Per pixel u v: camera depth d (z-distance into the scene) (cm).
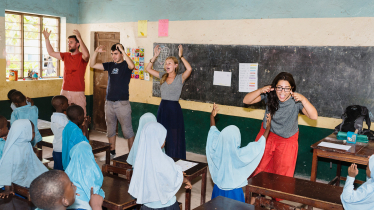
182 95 534
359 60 388
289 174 329
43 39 604
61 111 352
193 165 310
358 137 361
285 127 321
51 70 626
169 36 535
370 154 311
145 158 235
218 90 497
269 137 337
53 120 335
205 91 510
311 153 432
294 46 427
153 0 546
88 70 651
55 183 151
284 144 326
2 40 530
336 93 407
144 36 564
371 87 384
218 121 504
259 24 452
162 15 540
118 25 594
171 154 445
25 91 571
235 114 487
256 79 461
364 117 379
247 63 465
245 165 281
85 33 638
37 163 292
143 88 580
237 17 469
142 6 560
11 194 239
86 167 217
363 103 391
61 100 348
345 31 394
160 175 235
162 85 446
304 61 422
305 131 434
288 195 230
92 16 624
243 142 485
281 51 437
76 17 641
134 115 598
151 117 308
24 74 585
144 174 234
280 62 439
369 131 371
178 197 373
